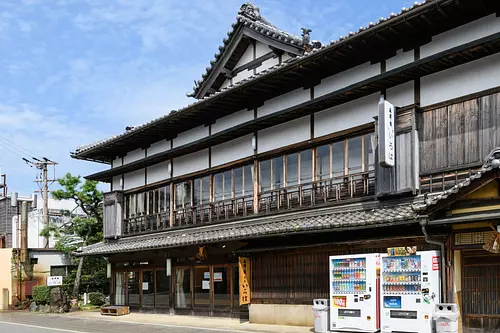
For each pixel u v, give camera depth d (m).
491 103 12.81
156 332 16.83
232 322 18.48
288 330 15.50
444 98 13.73
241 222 19.31
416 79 14.38
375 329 13.45
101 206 32.31
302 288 16.45
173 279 22.41
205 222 21.08
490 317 11.89
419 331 12.57
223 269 20.09
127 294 25.14
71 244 31.78
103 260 32.72
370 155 15.40
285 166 18.14
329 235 15.58
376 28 13.95
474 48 12.56
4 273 32.41
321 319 14.58
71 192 31.30
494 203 11.16
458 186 11.38
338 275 14.30
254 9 21.14
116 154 27.38
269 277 17.53
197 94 23.77
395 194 14.05
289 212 17.50
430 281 12.57
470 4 12.86
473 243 12.16
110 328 18.66
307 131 17.34
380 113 13.97
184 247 21.19
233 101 19.59
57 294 27.64
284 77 17.36
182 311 21.77
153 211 24.33
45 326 20.39
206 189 21.52
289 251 16.81
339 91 15.45
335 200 16.19
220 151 20.92
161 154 23.03
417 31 14.28
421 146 14.04
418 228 13.45
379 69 15.39
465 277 12.38
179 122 21.98
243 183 19.80
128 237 25.50
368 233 14.63
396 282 13.13
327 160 16.73
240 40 21.34
